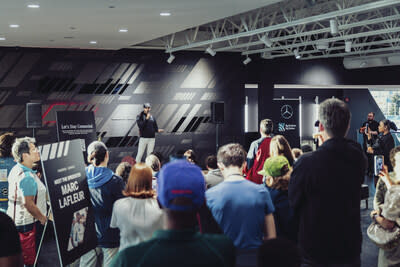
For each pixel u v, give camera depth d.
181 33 12.98
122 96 13.31
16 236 2.14
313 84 15.33
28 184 3.81
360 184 2.30
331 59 15.41
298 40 14.58
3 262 2.09
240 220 2.46
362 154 2.29
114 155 13.26
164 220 1.47
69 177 3.29
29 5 7.04
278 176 3.45
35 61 12.34
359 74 15.62
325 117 2.24
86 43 11.66
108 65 13.13
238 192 2.50
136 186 2.94
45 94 12.46
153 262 1.37
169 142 13.96
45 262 5.57
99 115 13.09
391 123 14.04
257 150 5.89
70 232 3.21
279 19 11.68
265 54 14.13
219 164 2.67
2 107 12.07
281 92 19.58
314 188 2.22
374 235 3.10
